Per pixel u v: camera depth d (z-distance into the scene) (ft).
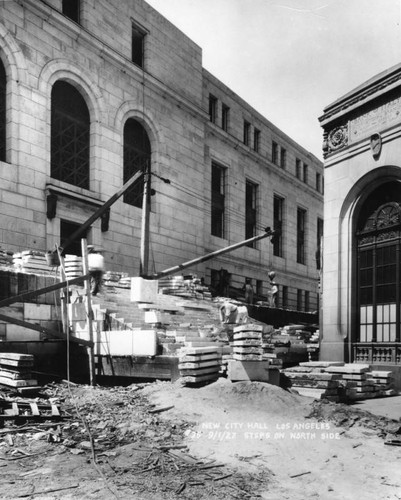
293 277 142.20
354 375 40.83
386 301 49.83
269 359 39.99
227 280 103.60
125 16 91.61
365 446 24.68
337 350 52.65
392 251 49.83
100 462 21.44
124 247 86.84
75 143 82.02
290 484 19.35
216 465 21.27
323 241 56.24
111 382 43.91
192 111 106.11
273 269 133.69
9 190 69.31
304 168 157.69
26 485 18.57
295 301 143.33
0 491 17.92
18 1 72.13
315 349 61.16
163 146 97.91
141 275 67.77
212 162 116.98
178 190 100.83
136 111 92.68
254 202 131.85
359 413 31.17
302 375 39.24
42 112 74.59
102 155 84.12
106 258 83.30
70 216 77.56
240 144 122.01
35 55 74.28
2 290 44.80
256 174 130.72
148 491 18.17
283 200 143.84
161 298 62.34
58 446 23.86
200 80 110.11
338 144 55.26
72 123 82.23
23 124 71.72
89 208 80.79
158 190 95.61
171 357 40.29
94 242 81.15
